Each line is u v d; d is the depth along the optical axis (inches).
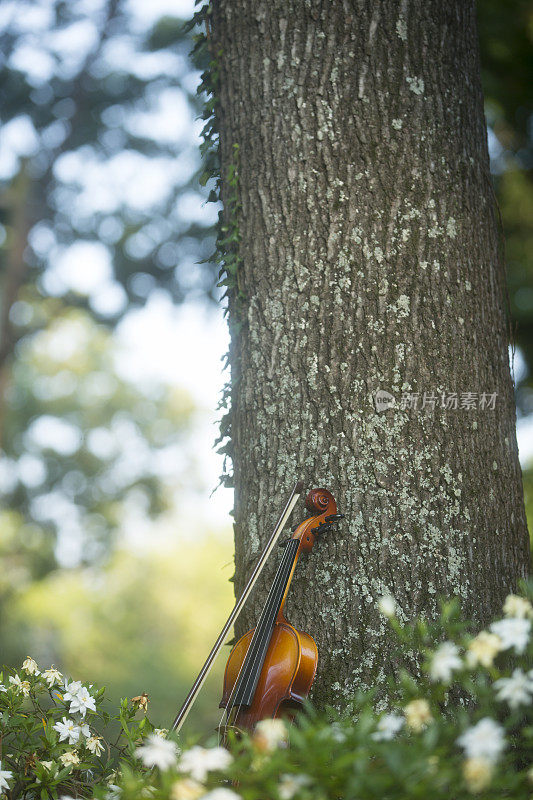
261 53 124.8
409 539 107.3
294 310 116.2
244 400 119.0
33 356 914.1
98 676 892.0
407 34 121.3
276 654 99.7
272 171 120.9
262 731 78.7
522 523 117.9
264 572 111.3
